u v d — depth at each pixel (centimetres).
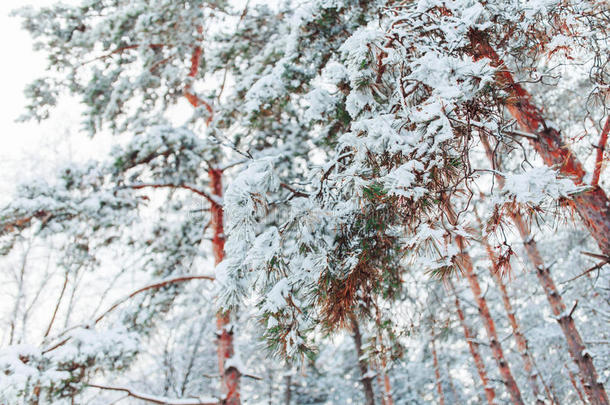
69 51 830
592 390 587
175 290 884
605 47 269
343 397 1873
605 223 343
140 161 764
